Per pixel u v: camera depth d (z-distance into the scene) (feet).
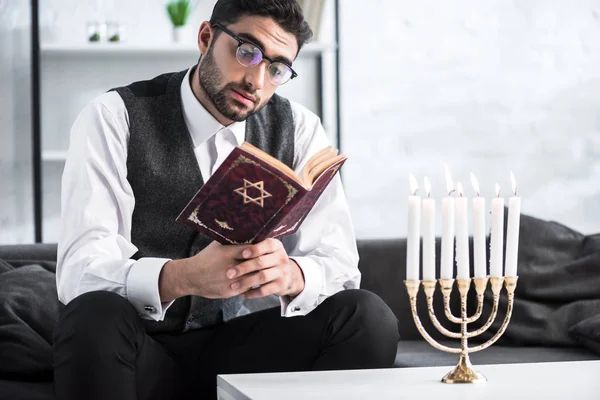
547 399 3.97
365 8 12.84
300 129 6.87
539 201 12.82
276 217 4.67
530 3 12.92
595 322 7.53
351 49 12.81
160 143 6.24
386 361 5.52
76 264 5.54
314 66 12.64
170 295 5.25
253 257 4.91
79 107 12.19
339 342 5.52
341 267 5.98
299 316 5.70
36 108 11.50
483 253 4.57
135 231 6.20
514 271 4.57
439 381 4.57
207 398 6.01
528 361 7.11
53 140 12.15
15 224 12.42
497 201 4.58
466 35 12.90
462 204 4.55
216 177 4.46
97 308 4.91
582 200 12.84
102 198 5.88
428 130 12.86
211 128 6.31
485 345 4.58
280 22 5.82
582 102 12.92
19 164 12.46
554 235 8.48
